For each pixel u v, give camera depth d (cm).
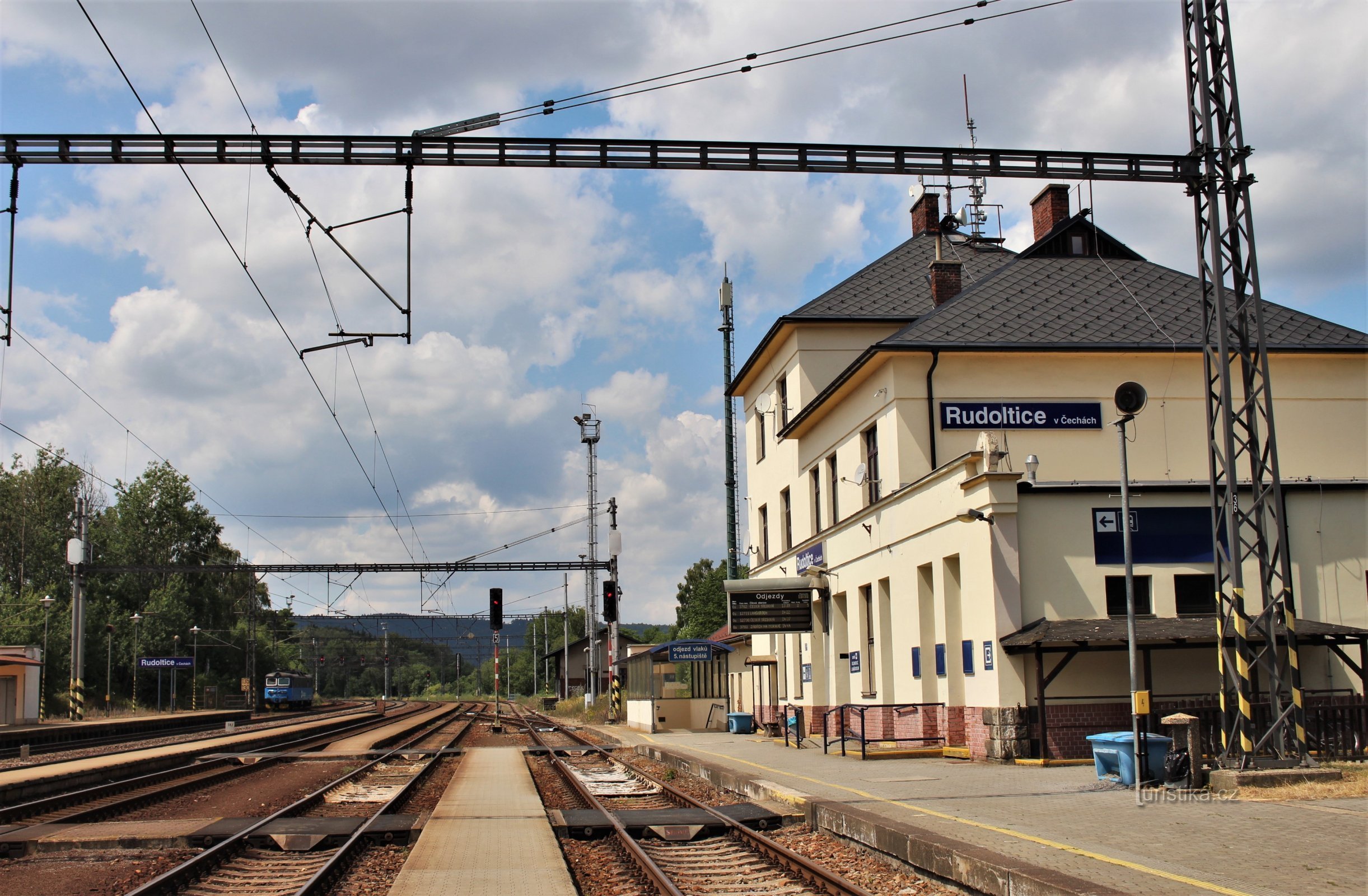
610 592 4597
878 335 3159
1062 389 2375
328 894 958
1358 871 816
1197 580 1858
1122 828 1038
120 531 7850
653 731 3619
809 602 2825
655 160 1692
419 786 1900
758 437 3812
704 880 1020
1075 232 2892
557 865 1036
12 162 1605
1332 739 1661
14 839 1210
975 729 1852
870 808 1230
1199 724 1455
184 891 984
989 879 858
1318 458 2402
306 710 8400
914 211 3662
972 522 1869
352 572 4944
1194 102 1537
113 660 7188
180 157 1628
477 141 1656
